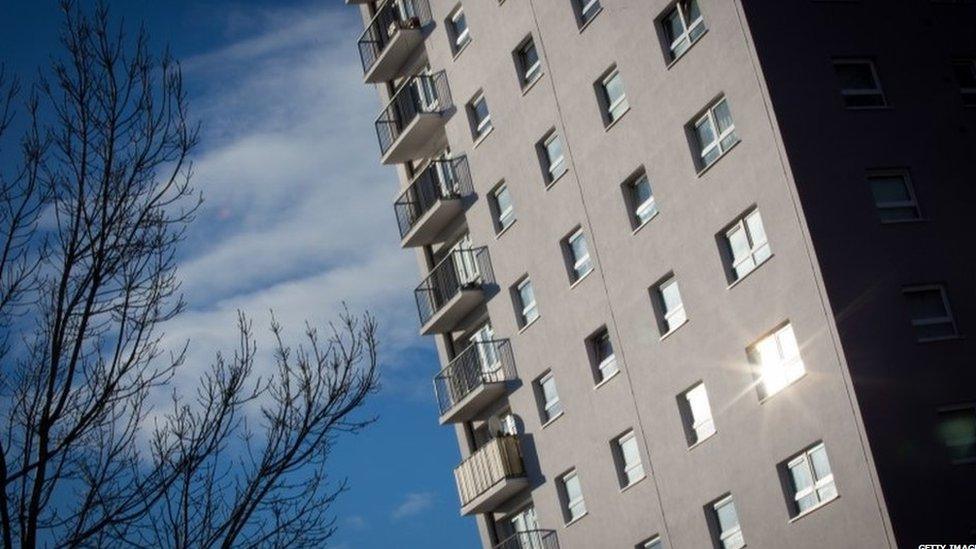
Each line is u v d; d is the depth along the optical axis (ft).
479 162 159.33
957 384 117.29
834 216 118.83
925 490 112.98
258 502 41.45
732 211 126.00
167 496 40.78
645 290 136.67
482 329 164.04
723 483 128.36
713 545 129.90
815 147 120.57
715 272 128.06
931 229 121.60
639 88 136.26
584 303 144.66
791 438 120.57
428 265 171.73
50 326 41.39
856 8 127.24
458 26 163.73
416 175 167.32
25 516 39.42
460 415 162.30
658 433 135.85
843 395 115.14
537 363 151.94
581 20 144.25
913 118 125.18
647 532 137.69
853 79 125.18
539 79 149.59
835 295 116.37
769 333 122.83
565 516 149.18
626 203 138.72
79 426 40.65
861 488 113.70
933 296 120.16
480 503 157.79
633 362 138.62
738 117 124.98
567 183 146.20
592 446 144.56
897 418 114.32
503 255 156.25
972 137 127.24
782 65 122.62
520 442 154.92
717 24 126.82
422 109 170.40
